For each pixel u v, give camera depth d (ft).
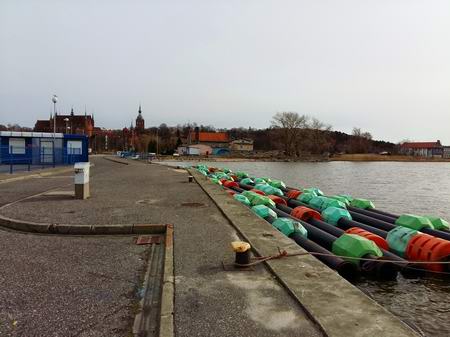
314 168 254.47
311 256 19.08
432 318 18.08
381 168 269.44
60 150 111.65
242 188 65.82
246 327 11.84
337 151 497.46
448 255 22.72
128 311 13.75
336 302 13.33
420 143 528.63
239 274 16.67
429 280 22.90
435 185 126.62
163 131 549.54
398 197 91.66
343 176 174.09
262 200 41.70
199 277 16.29
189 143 458.09
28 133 106.63
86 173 41.65
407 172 217.15
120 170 101.24
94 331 12.22
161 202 38.55
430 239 24.03
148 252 21.43
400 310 19.01
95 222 27.71
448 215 63.93
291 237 26.66
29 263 19.11
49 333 12.03
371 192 103.50
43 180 66.49
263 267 17.67
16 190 49.65
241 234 24.00
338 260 21.35
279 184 71.05
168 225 26.78
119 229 26.27
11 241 23.76
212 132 527.81
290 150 407.23
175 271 17.03
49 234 25.99
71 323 12.75
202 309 13.14
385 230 34.24
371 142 525.34
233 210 32.53
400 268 23.54
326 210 36.99
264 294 14.46
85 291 15.57
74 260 19.74
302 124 402.11
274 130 432.66
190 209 34.06
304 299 13.58
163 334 11.34
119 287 16.06
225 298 14.07
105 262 19.48
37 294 15.17
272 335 11.32
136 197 42.55
